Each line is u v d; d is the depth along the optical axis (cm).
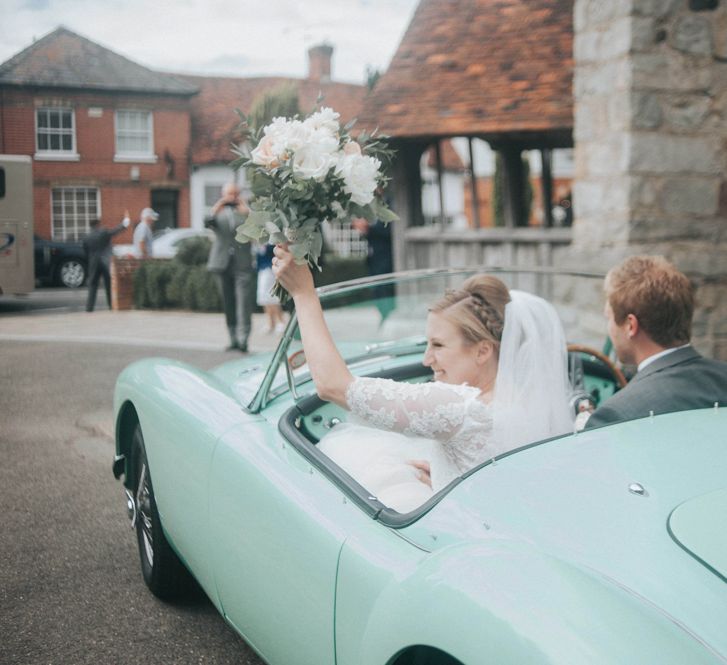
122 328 1310
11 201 1512
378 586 182
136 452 355
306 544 210
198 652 309
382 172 241
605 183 761
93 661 302
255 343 1109
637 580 154
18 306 1753
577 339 389
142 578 372
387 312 356
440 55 1224
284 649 226
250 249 1024
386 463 265
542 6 1226
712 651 138
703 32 745
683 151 749
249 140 242
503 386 241
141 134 3125
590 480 188
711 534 162
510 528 175
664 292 256
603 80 759
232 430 271
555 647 137
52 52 3045
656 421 221
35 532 428
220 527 259
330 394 228
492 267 356
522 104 1107
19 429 650
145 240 1842
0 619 333
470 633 148
